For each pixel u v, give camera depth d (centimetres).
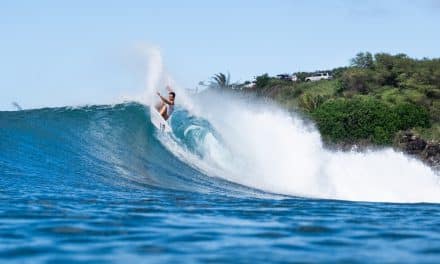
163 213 1903
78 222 1652
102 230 1540
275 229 1627
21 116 3522
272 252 1297
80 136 3434
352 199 3062
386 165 3603
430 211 2261
